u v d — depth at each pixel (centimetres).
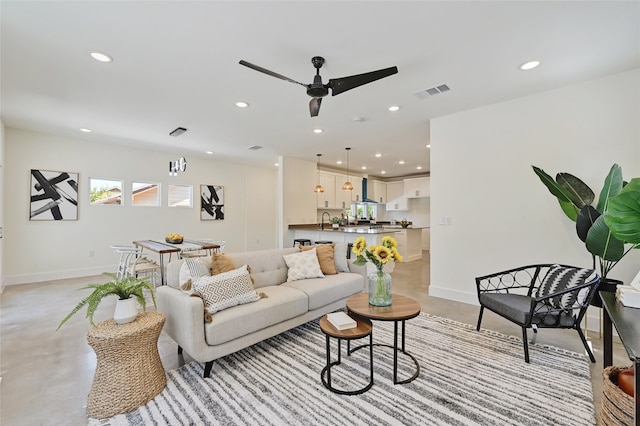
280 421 163
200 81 288
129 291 188
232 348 216
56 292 417
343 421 162
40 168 484
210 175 716
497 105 341
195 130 458
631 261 266
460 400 179
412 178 910
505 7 183
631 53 236
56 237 502
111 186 564
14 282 461
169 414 168
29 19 195
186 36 216
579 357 230
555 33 210
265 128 445
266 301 245
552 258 307
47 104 349
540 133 312
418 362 224
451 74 272
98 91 312
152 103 345
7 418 165
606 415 130
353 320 201
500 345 252
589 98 285
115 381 170
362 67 260
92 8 185
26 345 254
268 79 284
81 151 524
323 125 430
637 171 263
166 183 639
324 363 225
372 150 600
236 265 282
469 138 362
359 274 348
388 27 204
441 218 388
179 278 248
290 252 344
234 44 226
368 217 973
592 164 284
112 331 172
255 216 809
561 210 302
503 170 337
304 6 183
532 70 265
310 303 278
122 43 225
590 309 287
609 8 182
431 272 400
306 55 240
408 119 400
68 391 190
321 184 767
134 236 590
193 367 219
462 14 190
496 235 343
